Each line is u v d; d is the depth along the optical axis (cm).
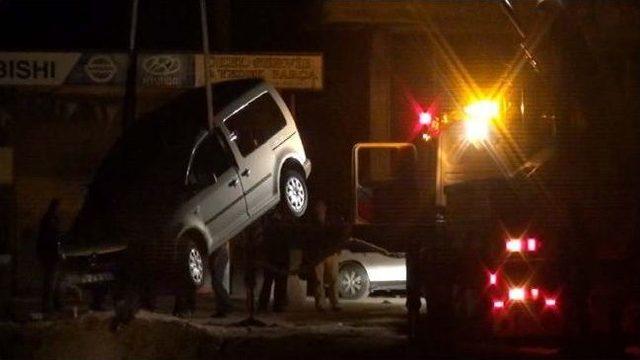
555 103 1410
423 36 2609
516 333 1287
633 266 1272
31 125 2511
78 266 1912
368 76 2741
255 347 1428
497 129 1497
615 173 1306
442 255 1431
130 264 1783
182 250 1770
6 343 1460
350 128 2834
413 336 1480
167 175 1811
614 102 1368
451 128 1550
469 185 1342
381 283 2262
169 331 1463
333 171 2855
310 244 1852
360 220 1762
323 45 2916
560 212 1295
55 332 1500
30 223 2495
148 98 2511
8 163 2425
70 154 2534
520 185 1309
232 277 2288
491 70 2234
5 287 2098
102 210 1834
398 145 1688
